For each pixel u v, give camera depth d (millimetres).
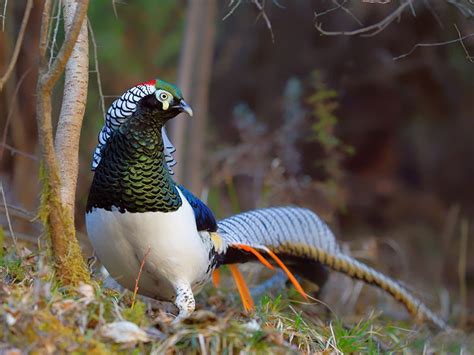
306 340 6637
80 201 12648
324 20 14828
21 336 5379
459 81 15492
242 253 7445
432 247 15680
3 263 6684
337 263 8273
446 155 17172
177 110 6184
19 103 12617
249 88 16047
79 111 6508
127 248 6352
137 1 14961
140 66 14773
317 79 12844
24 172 12336
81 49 6562
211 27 12133
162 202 6188
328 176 13797
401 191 16969
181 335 5688
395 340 8117
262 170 13016
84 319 5652
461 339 9023
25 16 5898
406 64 15062
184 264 6383
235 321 6039
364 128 16312
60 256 6227
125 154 6129
